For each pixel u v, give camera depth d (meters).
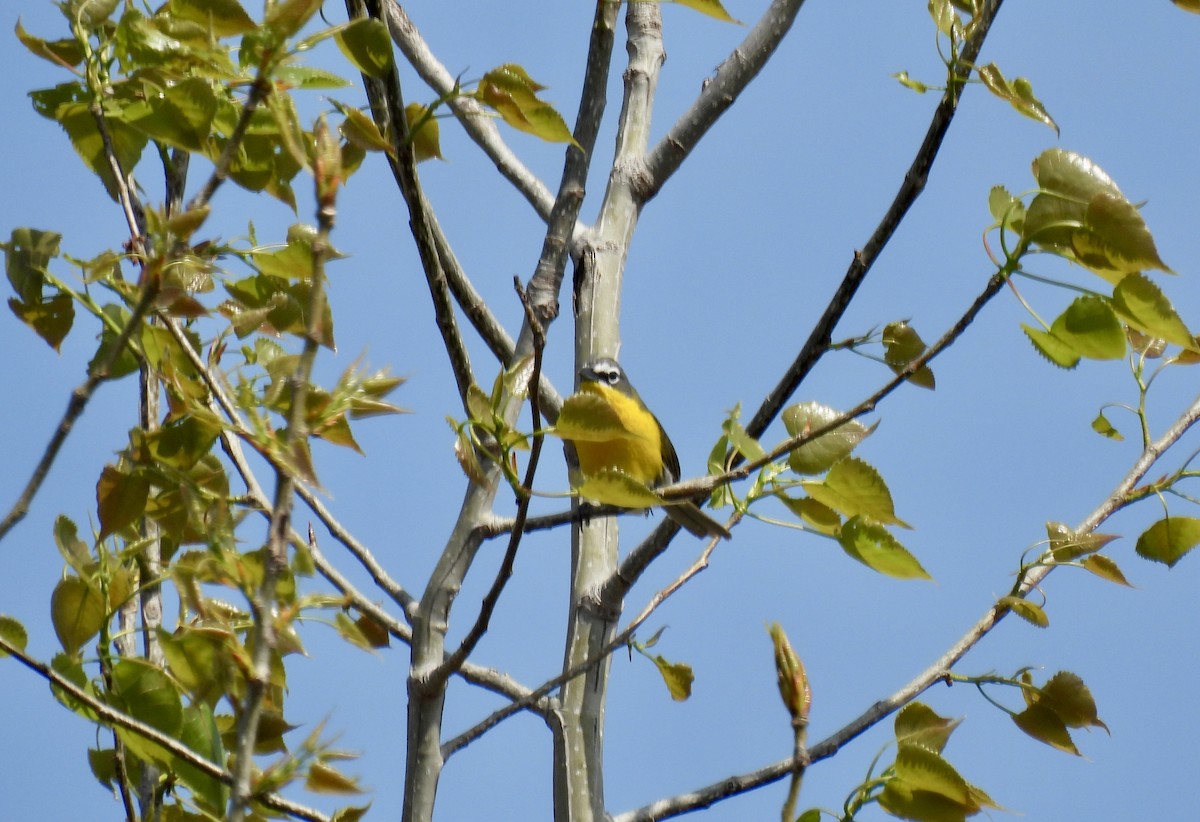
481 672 9.80
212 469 6.83
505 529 8.01
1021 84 7.04
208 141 6.82
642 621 8.03
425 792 7.33
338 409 5.64
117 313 6.56
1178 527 8.64
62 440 5.52
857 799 6.75
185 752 5.61
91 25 6.56
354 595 8.40
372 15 6.48
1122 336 5.95
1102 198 5.72
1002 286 6.11
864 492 6.48
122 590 6.45
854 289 7.89
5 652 5.55
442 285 7.35
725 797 8.72
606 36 8.45
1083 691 7.87
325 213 5.10
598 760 9.57
